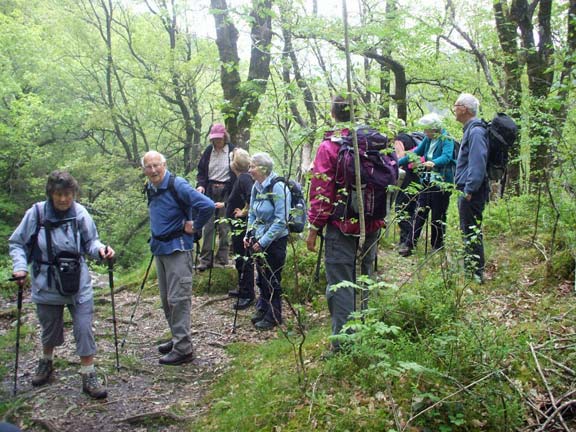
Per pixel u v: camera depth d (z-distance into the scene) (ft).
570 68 15.70
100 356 15.34
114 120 60.59
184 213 14.07
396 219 11.96
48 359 13.50
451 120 22.22
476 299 13.12
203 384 13.65
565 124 16.87
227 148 21.54
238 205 18.26
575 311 12.32
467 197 14.03
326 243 11.67
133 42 58.44
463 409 9.09
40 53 59.77
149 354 15.70
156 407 12.40
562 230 16.44
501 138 14.21
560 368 10.12
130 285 23.22
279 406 10.73
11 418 11.82
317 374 11.35
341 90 9.83
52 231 12.15
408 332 11.92
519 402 9.36
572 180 16.10
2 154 57.93
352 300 11.65
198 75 59.72
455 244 13.94
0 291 23.27
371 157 10.77
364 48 17.12
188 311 14.74
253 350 15.14
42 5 61.00
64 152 67.51
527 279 15.05
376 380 10.26
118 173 60.23
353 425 9.37
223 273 21.52
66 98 64.75
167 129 62.95
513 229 19.94
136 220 60.49
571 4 19.21
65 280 12.04
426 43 20.07
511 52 25.40
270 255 15.97
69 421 11.71
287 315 17.97
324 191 10.98
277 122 10.73
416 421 9.11
